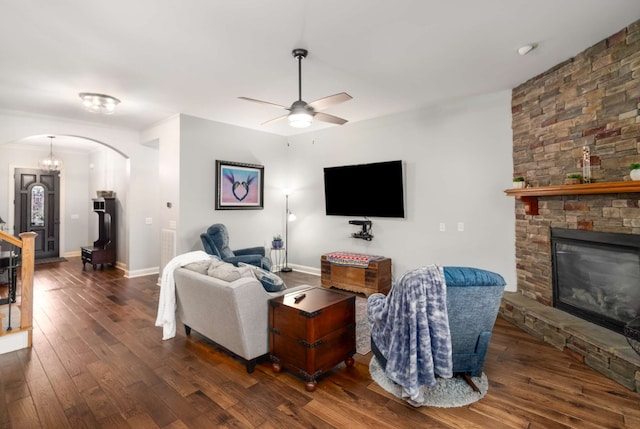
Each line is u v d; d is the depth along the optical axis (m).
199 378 2.55
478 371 2.44
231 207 5.55
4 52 2.96
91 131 5.47
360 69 3.38
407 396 2.21
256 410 2.16
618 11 2.40
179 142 4.95
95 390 2.38
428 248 4.70
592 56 2.94
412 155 4.83
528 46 2.91
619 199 2.75
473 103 4.27
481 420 2.06
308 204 6.20
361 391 2.39
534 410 2.15
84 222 8.49
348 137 5.59
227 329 2.69
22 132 4.81
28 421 2.04
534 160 3.62
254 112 4.86
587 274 3.06
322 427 2.00
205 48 2.91
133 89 3.90
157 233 6.33
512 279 3.99
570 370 2.65
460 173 4.39
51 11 2.33
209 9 2.33
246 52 2.99
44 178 7.88
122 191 6.57
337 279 5.13
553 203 3.40
